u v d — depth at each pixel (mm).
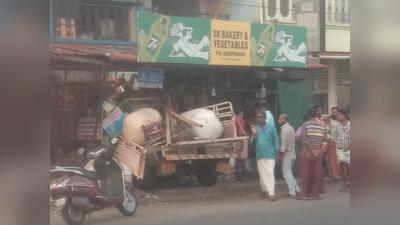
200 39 9484
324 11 12109
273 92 11375
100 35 9938
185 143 8461
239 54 9891
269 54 10250
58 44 9109
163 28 9133
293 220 7180
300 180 10234
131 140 8258
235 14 12141
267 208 8156
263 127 8906
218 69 10719
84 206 6492
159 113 8734
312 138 8891
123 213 7379
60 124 8672
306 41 10914
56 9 9477
